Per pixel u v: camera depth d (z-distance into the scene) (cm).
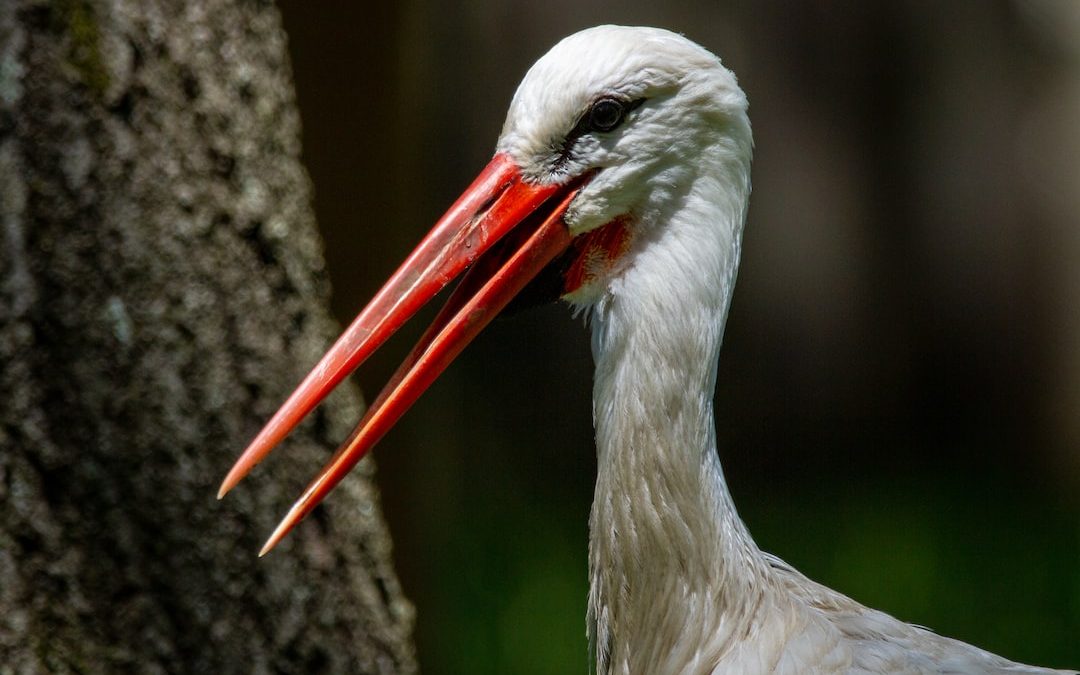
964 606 1368
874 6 1878
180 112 601
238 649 616
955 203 1888
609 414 570
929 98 1888
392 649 666
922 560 1462
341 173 1068
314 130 1055
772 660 550
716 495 567
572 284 574
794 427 1827
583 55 551
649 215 555
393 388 566
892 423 1842
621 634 575
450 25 1852
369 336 547
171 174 596
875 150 1886
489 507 1603
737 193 557
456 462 1712
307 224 652
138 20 588
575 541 1488
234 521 614
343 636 647
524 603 1350
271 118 638
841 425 1834
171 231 595
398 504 1196
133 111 587
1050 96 1905
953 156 1889
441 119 1858
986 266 1880
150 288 591
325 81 1052
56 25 568
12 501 566
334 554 647
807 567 1459
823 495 1698
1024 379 1861
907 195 1884
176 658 600
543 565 1427
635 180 552
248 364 618
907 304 1877
